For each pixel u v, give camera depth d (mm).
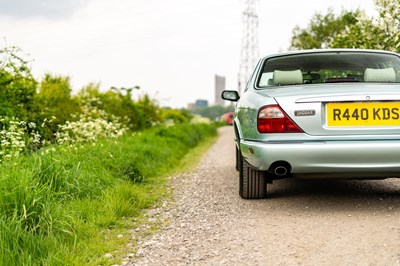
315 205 5203
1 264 3281
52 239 3844
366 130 4633
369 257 3484
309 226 4367
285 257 3600
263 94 5051
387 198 5418
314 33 21219
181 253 3863
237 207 5312
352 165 4582
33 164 5387
